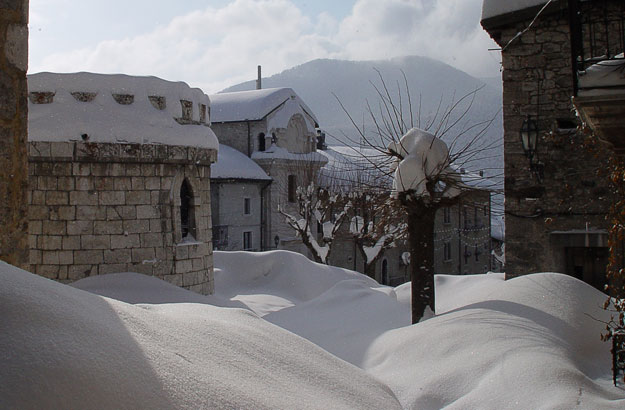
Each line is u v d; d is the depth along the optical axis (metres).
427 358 9.32
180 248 17.83
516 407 7.27
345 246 44.91
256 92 46.34
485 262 53.44
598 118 8.12
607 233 13.97
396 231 30.23
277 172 43.91
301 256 23.75
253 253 23.64
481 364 8.54
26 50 4.30
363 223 30.20
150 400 2.81
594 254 14.43
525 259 14.67
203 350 3.65
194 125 18.61
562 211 14.38
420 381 8.56
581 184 14.23
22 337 2.73
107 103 16.59
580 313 10.25
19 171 4.25
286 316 14.16
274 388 3.60
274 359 4.10
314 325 13.01
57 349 2.74
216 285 21.69
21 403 2.45
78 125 16.09
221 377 3.35
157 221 17.38
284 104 46.00
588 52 13.43
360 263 45.62
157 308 4.51
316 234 44.84
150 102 17.31
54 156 16.02
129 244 16.84
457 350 9.20
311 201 35.47
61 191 16.22
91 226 16.39
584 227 14.22
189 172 18.39
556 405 6.92
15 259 4.19
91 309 3.34
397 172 12.23
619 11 13.09
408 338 10.17
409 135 12.68
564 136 14.32
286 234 44.16
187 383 3.09
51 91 16.14
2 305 2.88
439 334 9.81
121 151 16.53
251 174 42.28
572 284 11.01
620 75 7.81
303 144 47.19
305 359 4.40
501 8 14.62
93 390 2.66
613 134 8.36
